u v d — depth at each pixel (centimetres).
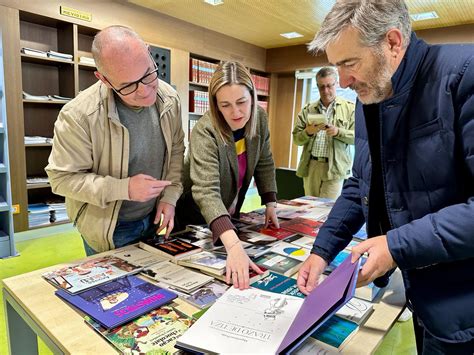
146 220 149
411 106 73
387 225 93
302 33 490
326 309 63
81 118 117
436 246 64
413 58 71
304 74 573
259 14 414
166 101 135
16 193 321
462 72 65
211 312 81
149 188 115
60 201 363
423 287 75
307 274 95
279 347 64
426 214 74
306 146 304
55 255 297
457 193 70
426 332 83
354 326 80
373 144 85
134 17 394
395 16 66
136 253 120
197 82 484
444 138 68
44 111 364
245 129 137
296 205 194
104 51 102
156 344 72
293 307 83
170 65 434
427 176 72
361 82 72
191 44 462
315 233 141
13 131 313
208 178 123
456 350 74
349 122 289
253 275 100
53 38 361
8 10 299
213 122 127
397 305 92
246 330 73
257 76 578
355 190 106
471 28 413
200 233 140
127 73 104
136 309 83
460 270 71
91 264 109
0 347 174
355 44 66
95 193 117
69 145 119
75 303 86
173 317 82
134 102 115
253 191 585
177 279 100
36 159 366
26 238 331
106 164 127
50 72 364
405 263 67
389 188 80
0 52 271
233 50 527
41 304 87
